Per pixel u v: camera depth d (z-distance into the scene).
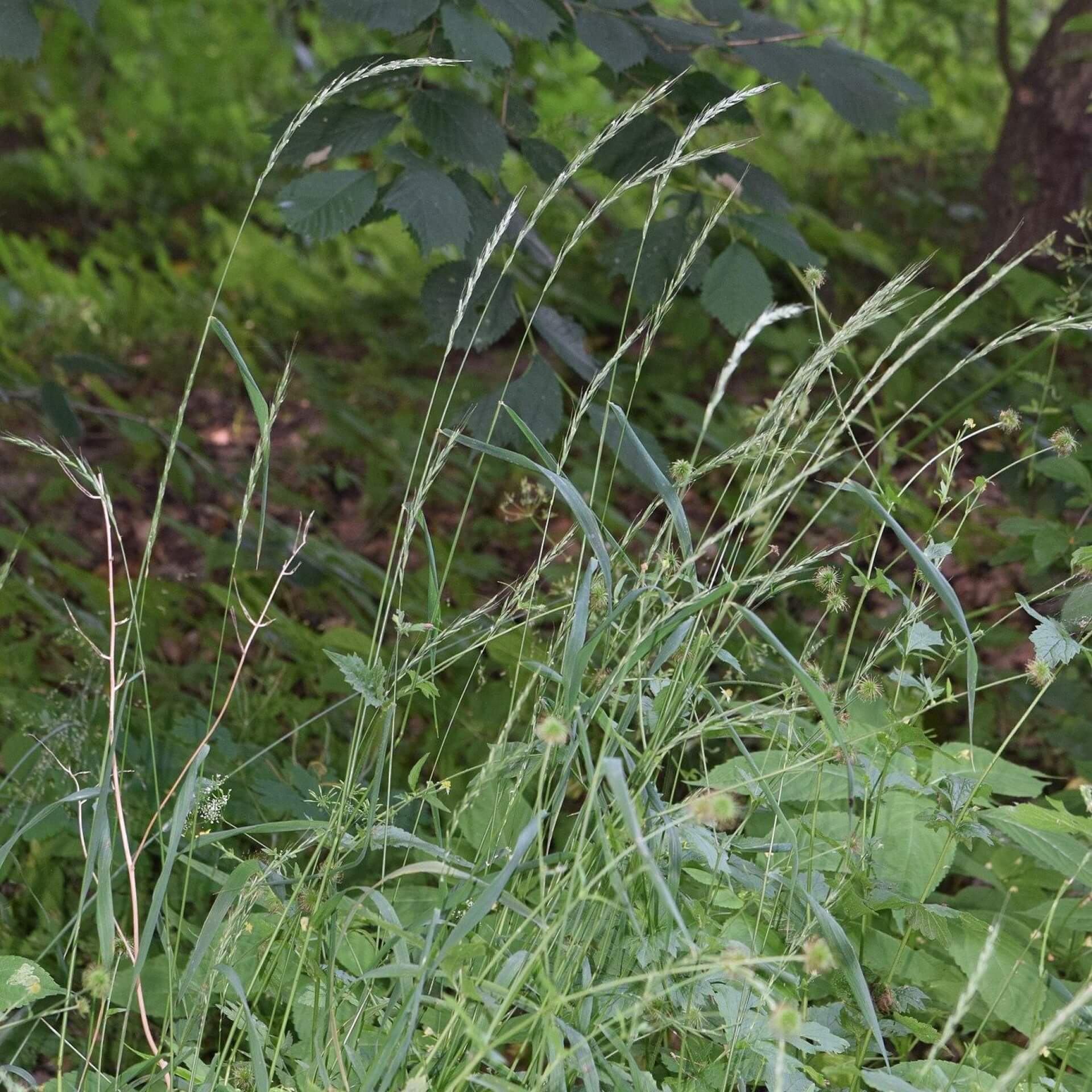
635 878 1.35
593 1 2.39
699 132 2.82
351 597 3.37
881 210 6.42
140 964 1.30
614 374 2.33
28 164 7.38
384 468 4.41
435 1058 1.31
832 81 2.46
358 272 6.24
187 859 1.50
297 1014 1.55
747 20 2.59
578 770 1.50
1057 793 2.43
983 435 4.25
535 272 3.86
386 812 1.55
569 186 3.27
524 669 2.41
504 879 1.17
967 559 3.55
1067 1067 1.65
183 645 3.25
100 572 3.88
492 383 5.08
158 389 5.28
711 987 1.45
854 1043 1.59
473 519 4.27
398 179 2.18
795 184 6.59
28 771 2.19
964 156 6.81
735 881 1.61
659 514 4.27
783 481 3.22
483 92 4.40
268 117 7.85
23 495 4.19
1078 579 2.19
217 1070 1.38
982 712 2.88
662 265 2.45
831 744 1.56
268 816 2.21
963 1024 1.80
